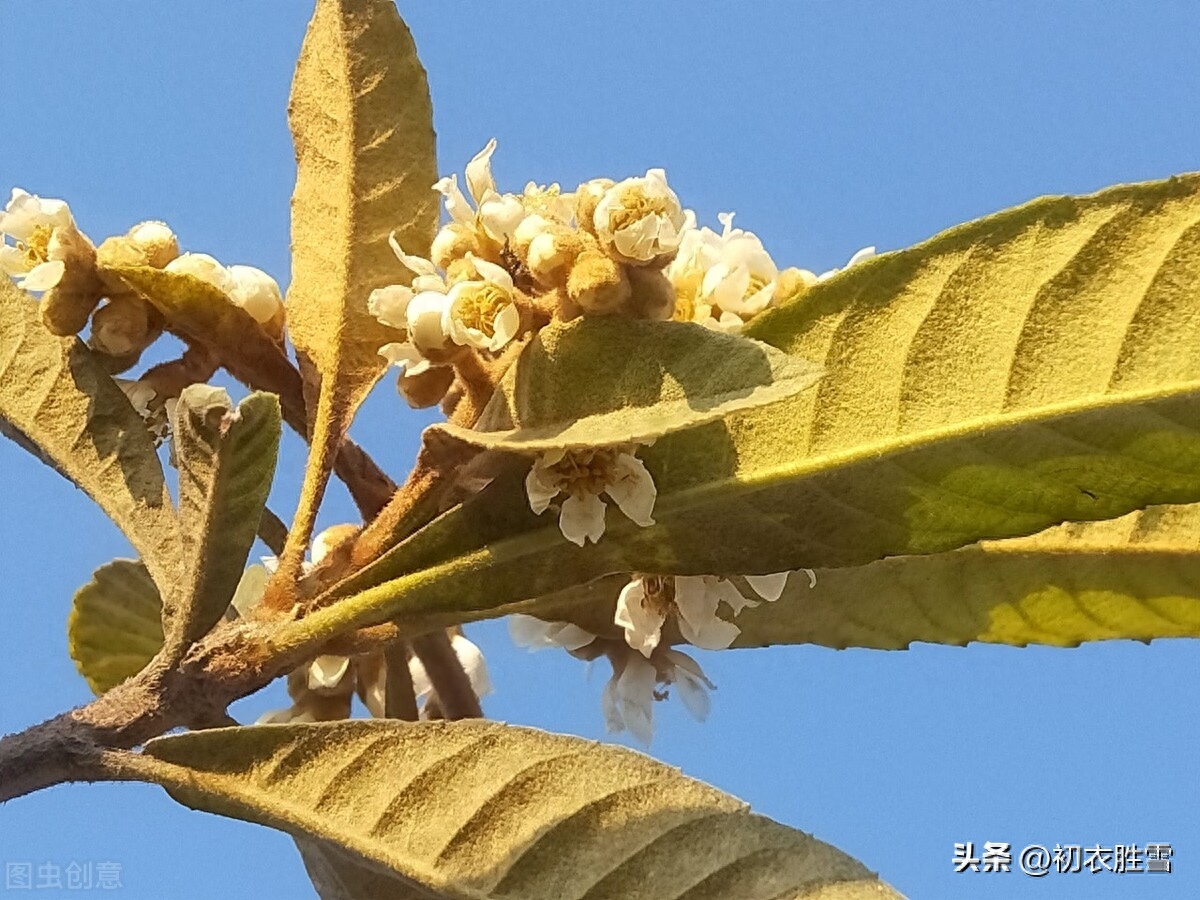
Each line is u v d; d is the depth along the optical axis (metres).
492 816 0.18
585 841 0.18
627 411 0.17
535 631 0.25
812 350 0.19
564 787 0.18
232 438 0.17
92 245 0.23
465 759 0.18
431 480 0.19
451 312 0.18
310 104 0.25
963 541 0.19
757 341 0.17
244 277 0.23
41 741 0.19
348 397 0.22
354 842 0.18
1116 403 0.18
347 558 0.20
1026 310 0.18
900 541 0.19
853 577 0.25
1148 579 0.25
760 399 0.16
